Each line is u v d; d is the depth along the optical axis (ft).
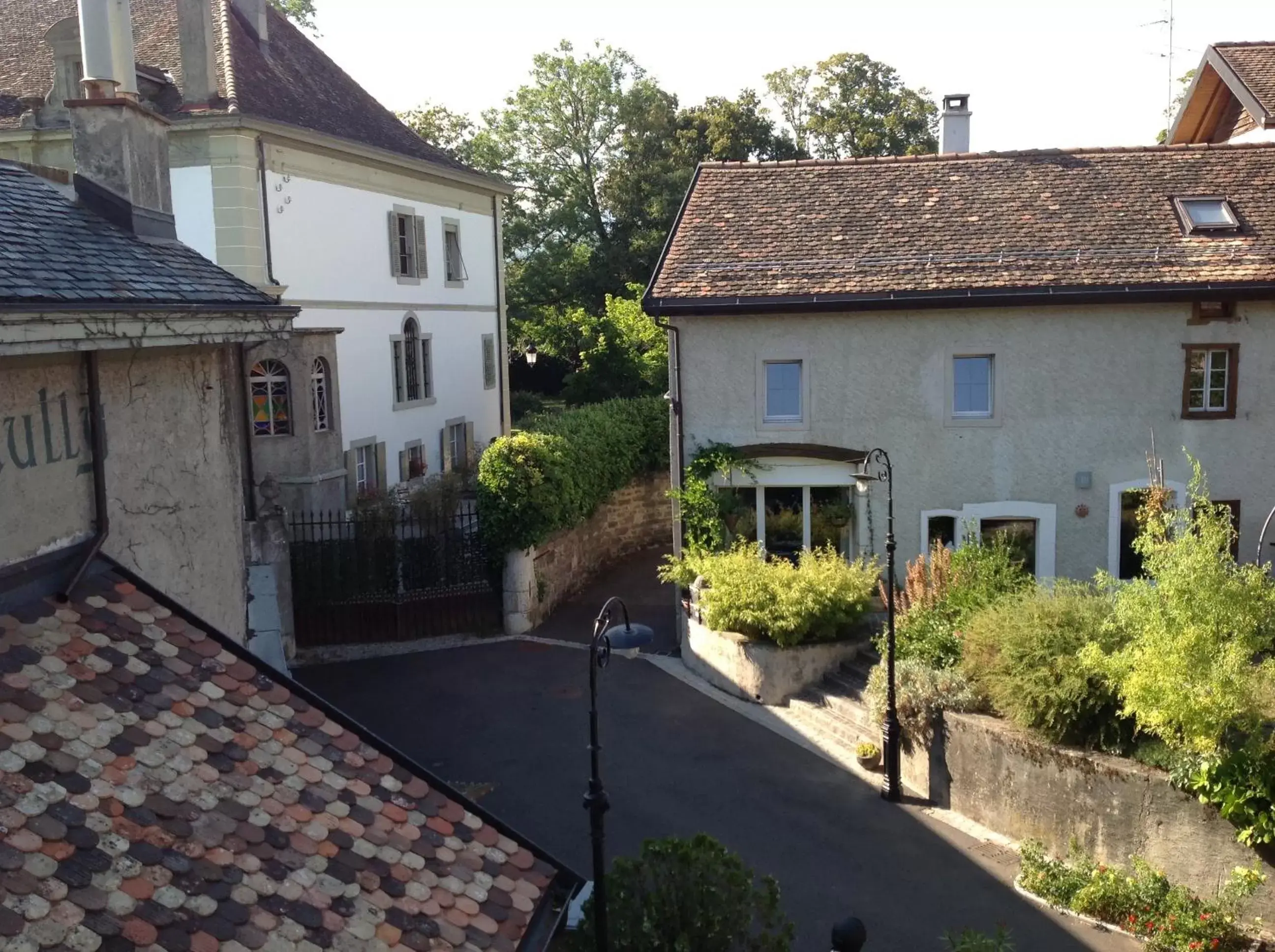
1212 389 57.52
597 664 24.30
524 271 156.35
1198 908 34.09
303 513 64.23
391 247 92.63
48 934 14.28
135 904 15.42
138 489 25.03
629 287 136.05
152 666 20.58
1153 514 42.27
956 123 73.67
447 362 104.17
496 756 47.93
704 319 58.90
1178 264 56.59
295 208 78.79
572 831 40.91
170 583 26.37
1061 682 38.52
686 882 24.40
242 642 30.27
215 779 18.66
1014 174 64.64
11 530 20.29
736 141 156.15
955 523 59.21
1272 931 33.53
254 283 74.23
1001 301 55.98
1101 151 65.51
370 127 93.91
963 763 42.27
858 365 58.49
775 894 24.88
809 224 62.28
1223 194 61.21
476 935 18.29
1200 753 35.04
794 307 56.85
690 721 51.83
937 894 36.63
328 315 82.94
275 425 72.54
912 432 58.70
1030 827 39.78
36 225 24.53
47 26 86.48
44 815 16.10
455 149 154.61
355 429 86.43
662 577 60.70
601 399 115.34
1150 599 36.06
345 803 19.71
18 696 18.17
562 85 155.43
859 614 54.08
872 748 46.26
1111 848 37.29
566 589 73.51
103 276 23.32
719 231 62.39
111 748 18.11
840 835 40.73
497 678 57.77
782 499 60.23
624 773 46.09
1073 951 33.40
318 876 17.72
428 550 64.54
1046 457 58.29
